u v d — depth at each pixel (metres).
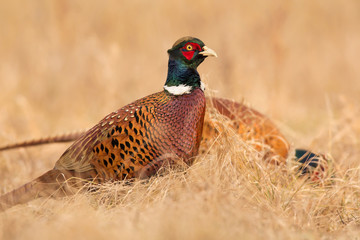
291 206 11.87
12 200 11.66
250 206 10.93
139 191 11.51
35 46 30.38
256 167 12.75
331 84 30.20
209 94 13.99
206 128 13.54
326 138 18.11
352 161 14.85
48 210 11.38
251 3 32.44
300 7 34.12
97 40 29.67
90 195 11.62
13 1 32.28
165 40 31.00
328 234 11.02
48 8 31.66
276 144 14.71
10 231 9.48
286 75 29.83
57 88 28.03
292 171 13.55
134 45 31.45
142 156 11.57
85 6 32.09
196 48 11.84
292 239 9.84
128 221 9.66
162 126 11.58
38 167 17.31
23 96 26.08
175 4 33.19
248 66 26.36
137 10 32.69
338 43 32.94
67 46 30.38
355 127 18.42
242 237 9.17
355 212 12.31
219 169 11.82
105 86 25.38
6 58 30.30
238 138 13.00
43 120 24.30
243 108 14.91
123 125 11.61
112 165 11.66
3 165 17.09
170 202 10.33
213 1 33.16
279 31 29.11
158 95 12.02
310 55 31.88
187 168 11.82
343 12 34.72
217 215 9.78
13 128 21.39
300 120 22.92
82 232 8.93
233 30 30.91
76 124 23.08
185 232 8.89
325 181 13.33
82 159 11.84
